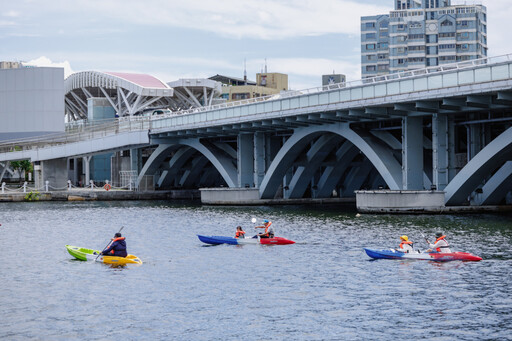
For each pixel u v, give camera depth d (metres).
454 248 40.91
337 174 83.75
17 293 30.30
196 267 36.47
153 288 31.11
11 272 35.41
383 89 58.56
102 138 97.25
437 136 59.62
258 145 83.06
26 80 112.88
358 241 45.22
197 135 90.44
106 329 24.67
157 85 129.25
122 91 126.25
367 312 26.64
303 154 80.44
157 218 65.12
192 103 138.38
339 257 39.12
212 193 85.19
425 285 31.25
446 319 25.58
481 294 29.31
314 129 71.81
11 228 56.66
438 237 38.16
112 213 71.94
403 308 27.17
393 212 61.56
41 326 25.11
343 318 25.83
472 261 37.00
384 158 64.06
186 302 28.42
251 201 82.06
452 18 169.50
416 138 62.00
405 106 58.47
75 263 38.09
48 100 113.00
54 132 113.19
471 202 62.06
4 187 104.06
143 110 129.50
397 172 63.47
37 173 103.12
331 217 62.53
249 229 54.25
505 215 58.75
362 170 85.88
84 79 135.38
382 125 68.44
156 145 104.81
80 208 80.25
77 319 25.97
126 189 106.75
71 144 99.69
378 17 180.75
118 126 101.62
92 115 126.06
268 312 26.77
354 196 87.31
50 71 113.12
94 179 121.19
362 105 60.25
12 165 142.12
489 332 23.97
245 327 24.81
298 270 35.25
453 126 60.25
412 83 56.00
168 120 90.62
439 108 57.56
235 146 102.88
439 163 59.81
